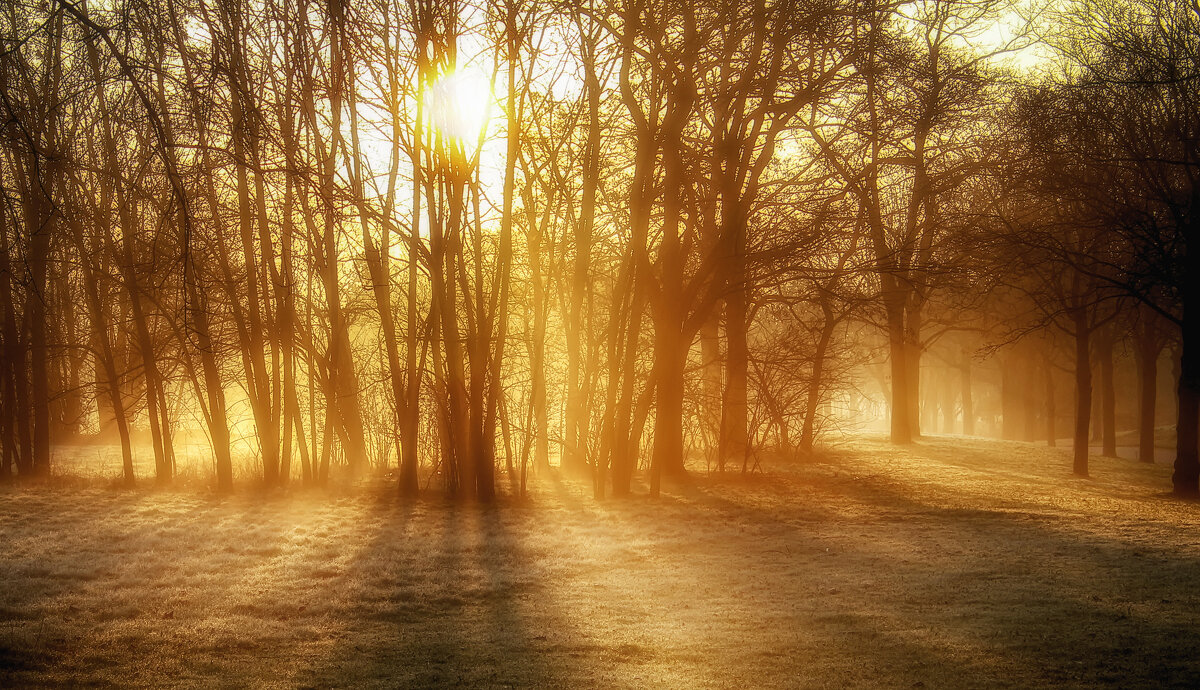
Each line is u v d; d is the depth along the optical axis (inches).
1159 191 804.0
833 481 923.4
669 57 717.3
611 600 409.1
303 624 363.6
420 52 693.3
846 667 303.4
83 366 1246.3
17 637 331.0
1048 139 864.3
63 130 681.0
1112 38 845.8
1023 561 500.4
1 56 304.2
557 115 836.6
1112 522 659.4
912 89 940.6
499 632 352.8
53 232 782.5
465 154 726.5
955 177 1055.0
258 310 805.2
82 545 534.3
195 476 874.8
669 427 920.9
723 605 397.7
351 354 1000.2
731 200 765.3
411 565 487.2
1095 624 358.0
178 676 296.7
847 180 924.6
